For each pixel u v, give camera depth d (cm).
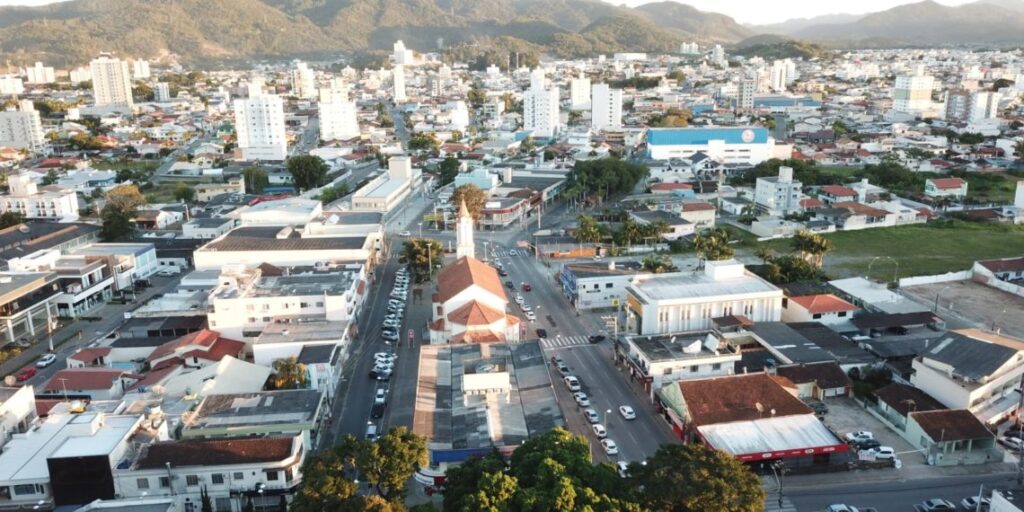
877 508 9288
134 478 9156
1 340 14912
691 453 8281
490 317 13875
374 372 13450
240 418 10594
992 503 8719
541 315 16688
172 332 14875
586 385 13050
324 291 14988
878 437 11112
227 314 14588
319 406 11131
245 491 9275
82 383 12588
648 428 11512
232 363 12669
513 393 11169
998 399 11600
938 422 10650
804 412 10794
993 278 18250
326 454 8325
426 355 12669
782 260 17838
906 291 17888
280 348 13350
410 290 18588
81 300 17162
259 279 16075
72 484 9106
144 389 12112
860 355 13288
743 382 11312
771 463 10112
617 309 16838
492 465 8312
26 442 9944
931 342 12625
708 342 12850
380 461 8319
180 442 9575
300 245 18788
